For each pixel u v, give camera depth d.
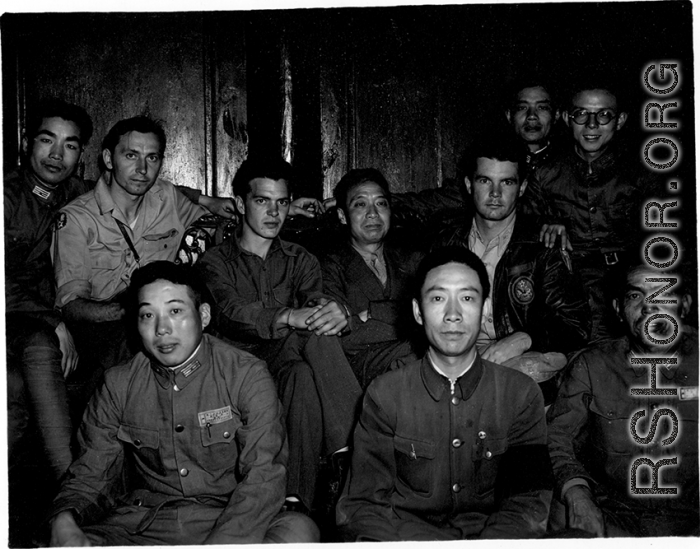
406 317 3.86
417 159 5.07
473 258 3.04
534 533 2.88
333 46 4.99
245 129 5.03
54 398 3.60
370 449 3.01
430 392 3.01
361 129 5.04
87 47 4.91
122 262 4.16
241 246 3.96
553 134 4.77
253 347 3.65
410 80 5.06
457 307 2.95
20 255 4.23
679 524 3.43
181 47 5.00
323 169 4.99
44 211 4.32
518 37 4.96
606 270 4.34
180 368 3.04
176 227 4.34
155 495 3.05
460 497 3.00
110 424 3.07
